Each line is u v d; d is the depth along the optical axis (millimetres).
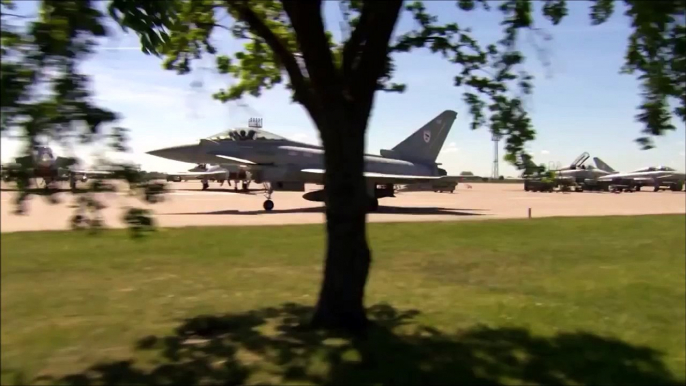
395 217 25172
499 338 6613
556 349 6254
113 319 7207
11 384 5008
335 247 6641
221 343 6223
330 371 5375
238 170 46719
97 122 3521
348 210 6500
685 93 4062
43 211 23312
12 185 3959
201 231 16734
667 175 70000
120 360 5660
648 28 3912
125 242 13938
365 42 6309
